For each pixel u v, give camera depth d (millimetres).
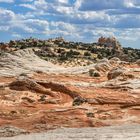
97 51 148750
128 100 45406
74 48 150875
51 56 128000
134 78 63469
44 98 48594
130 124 33844
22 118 37688
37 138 25812
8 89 52469
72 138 24828
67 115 38469
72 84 58156
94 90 53438
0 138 27109
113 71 68438
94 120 35906
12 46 139500
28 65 77250
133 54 149250
